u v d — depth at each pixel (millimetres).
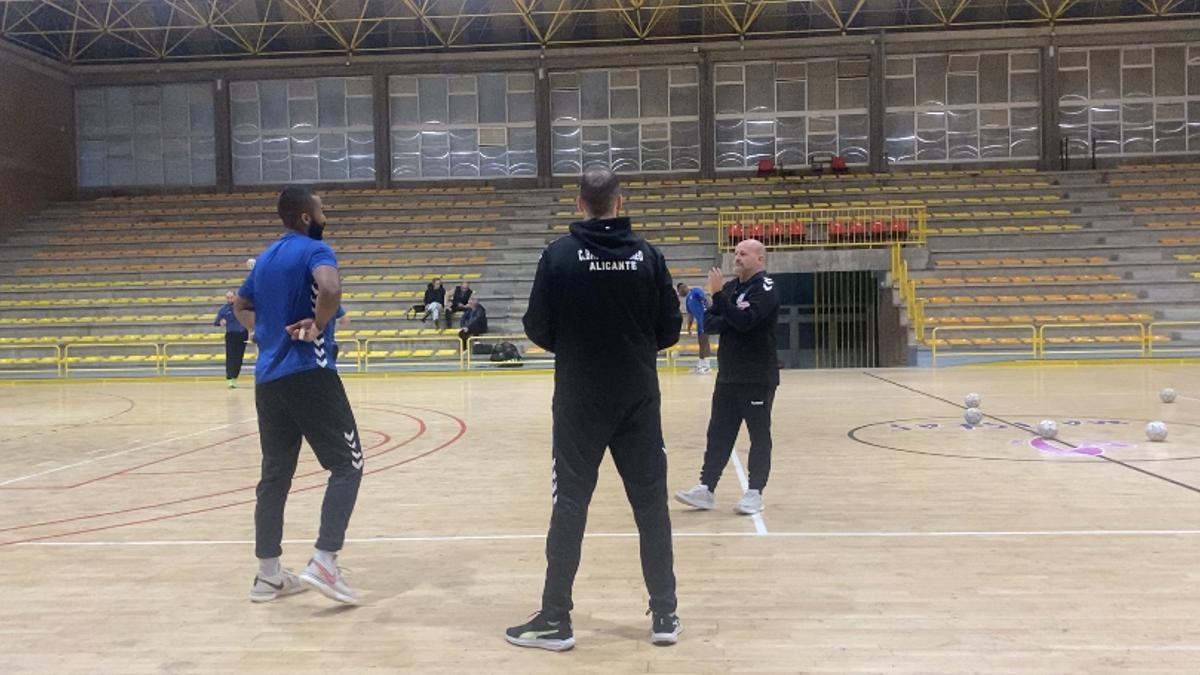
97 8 28484
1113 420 10539
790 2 28812
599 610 4227
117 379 20750
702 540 5426
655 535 3820
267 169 31188
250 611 4285
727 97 30266
